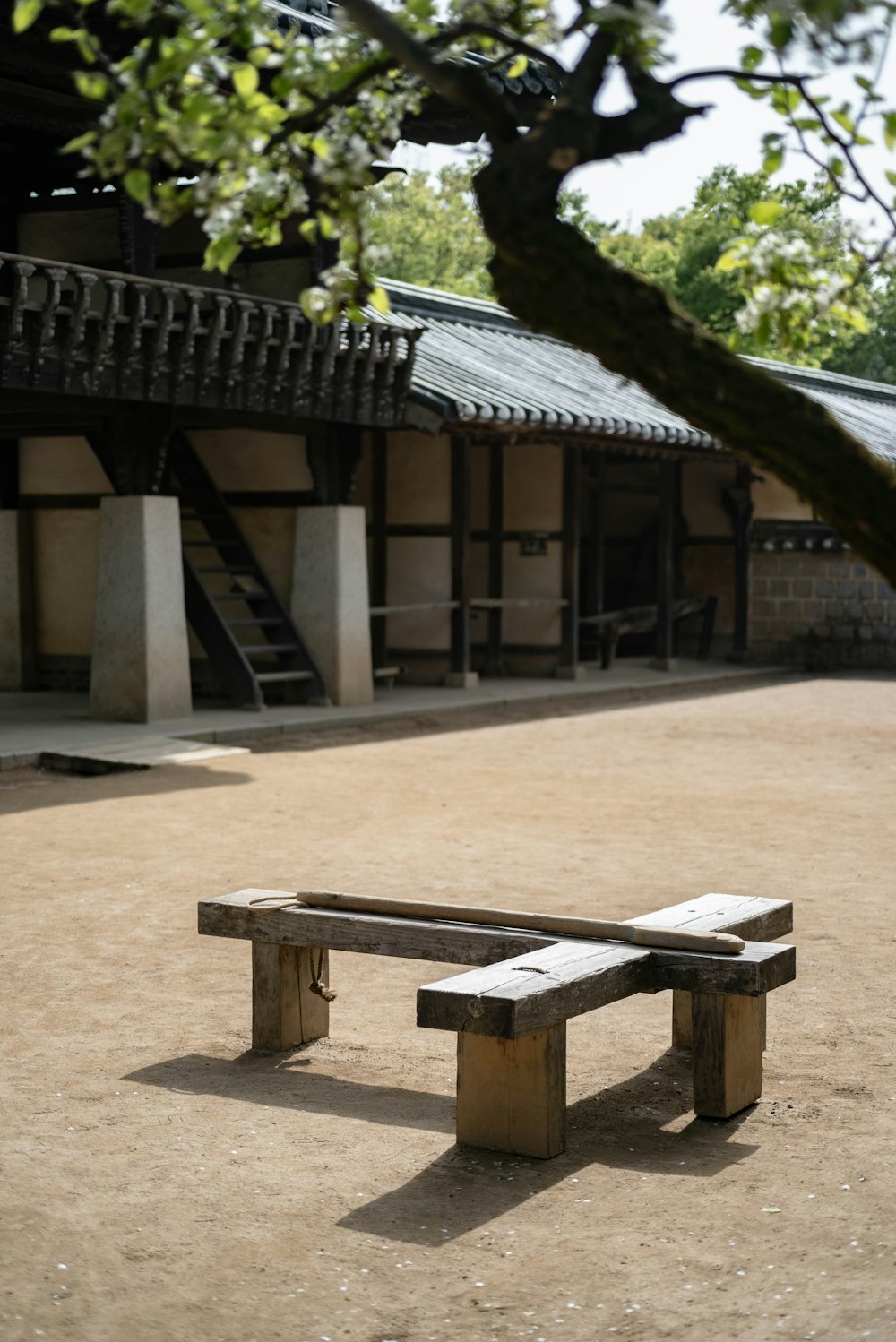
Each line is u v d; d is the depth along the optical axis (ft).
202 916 17.21
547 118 8.44
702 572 81.61
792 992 19.29
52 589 55.47
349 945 16.39
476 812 33.73
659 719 53.78
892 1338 10.05
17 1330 10.45
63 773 40.24
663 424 63.57
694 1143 14.29
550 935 15.92
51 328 38.81
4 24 36.29
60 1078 16.08
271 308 45.27
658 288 8.13
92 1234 12.16
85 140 8.80
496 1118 14.12
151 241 44.14
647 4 7.80
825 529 78.84
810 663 79.10
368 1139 14.44
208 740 44.60
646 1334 10.39
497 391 57.88
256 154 9.20
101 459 46.50
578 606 72.69
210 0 8.74
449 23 9.61
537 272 8.28
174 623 47.16
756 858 28.35
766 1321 10.50
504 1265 11.61
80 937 22.09
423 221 180.14
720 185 150.61
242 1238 12.12
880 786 38.27
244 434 54.44
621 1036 17.83
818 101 9.05
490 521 67.41
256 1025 17.12
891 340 161.17
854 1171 13.39
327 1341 10.37
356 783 37.86
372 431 64.75
